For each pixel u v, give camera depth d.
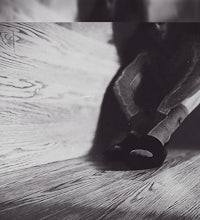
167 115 1.28
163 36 1.46
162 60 1.47
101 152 1.41
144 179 1.00
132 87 1.43
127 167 1.17
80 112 1.28
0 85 0.96
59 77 1.16
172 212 0.71
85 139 1.32
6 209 0.71
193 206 0.75
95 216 0.68
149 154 1.14
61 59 1.16
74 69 1.22
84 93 1.28
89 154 1.36
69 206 0.74
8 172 1.02
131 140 1.18
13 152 1.03
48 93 1.12
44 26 1.08
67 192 0.85
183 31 1.43
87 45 1.27
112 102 1.44
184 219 0.67
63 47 1.17
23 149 1.06
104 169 1.13
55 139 1.18
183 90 1.32
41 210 0.71
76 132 1.27
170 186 0.92
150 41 1.47
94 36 1.30
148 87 1.51
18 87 1.02
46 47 1.10
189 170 1.13
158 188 0.90
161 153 1.14
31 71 1.06
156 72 1.49
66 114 1.21
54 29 1.12
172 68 1.45
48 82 1.12
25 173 1.03
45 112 1.12
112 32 1.38
